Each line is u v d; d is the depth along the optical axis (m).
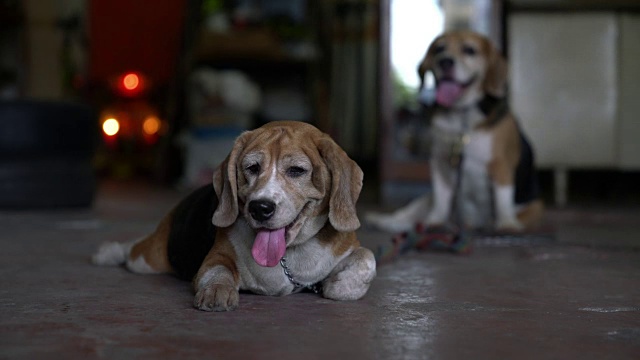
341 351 2.13
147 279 3.31
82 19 11.40
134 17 11.03
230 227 2.86
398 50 7.67
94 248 4.48
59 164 6.87
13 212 6.73
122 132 12.25
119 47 11.09
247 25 10.38
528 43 7.73
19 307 2.71
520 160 5.65
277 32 10.38
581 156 7.81
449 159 5.50
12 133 6.64
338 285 2.86
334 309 2.72
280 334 2.32
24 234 5.20
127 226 5.73
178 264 3.18
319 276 2.90
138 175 12.37
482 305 2.85
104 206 7.47
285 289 2.90
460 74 5.34
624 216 6.67
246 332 2.34
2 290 3.05
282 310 2.68
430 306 2.82
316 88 10.53
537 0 7.63
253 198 2.60
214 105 10.12
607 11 7.68
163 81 11.31
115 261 3.74
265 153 2.69
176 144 10.58
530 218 5.77
